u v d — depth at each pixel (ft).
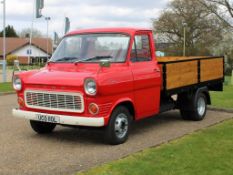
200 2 171.83
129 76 27.99
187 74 34.68
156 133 31.32
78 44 30.53
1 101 49.98
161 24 199.41
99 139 29.14
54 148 26.73
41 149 26.48
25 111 28.09
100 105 25.90
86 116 25.98
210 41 187.52
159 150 25.11
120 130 27.68
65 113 26.71
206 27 191.01
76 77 26.43
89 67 28.37
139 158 23.45
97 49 29.63
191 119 36.52
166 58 40.83
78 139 29.19
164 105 32.99
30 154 25.27
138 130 32.45
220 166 21.99
